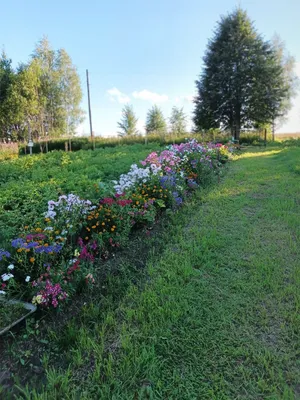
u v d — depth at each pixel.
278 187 5.46
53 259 2.50
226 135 19.98
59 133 28.83
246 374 1.57
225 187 5.69
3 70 23.50
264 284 2.37
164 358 1.71
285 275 2.50
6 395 1.50
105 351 1.79
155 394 1.48
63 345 1.86
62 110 29.30
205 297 2.27
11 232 3.21
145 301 2.23
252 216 4.05
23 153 19.12
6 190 5.16
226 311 2.09
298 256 2.83
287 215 3.91
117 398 1.46
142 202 3.92
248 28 18.98
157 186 4.52
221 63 19.52
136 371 1.60
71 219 3.10
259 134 19.88
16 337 1.93
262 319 1.98
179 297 2.26
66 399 1.47
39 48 28.17
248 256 2.90
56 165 9.44
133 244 3.30
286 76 23.27
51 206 3.19
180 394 1.48
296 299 2.14
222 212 4.25
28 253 2.55
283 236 3.31
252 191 5.33
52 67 28.83
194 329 1.93
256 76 18.89
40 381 1.60
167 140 19.59
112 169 7.36
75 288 2.32
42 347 1.85
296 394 1.44
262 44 19.09
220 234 3.46
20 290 2.28
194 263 2.80
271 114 19.30
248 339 1.81
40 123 26.16
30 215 3.80
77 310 2.20
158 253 3.07
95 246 2.85
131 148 15.12
